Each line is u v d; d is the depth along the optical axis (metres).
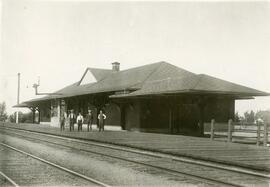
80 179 9.23
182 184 8.67
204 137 23.28
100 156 13.97
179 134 26.61
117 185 8.53
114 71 46.53
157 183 8.76
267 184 8.67
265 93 23.92
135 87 29.92
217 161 11.95
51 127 38.72
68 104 40.72
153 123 30.14
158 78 33.62
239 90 23.25
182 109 29.95
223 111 28.28
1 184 8.62
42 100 45.28
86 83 47.31
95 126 37.16
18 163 11.99
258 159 12.42
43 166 11.38
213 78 25.23
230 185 8.51
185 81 25.00
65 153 15.01
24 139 22.23
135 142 18.64
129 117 31.55
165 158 13.50
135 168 11.03
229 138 19.38
